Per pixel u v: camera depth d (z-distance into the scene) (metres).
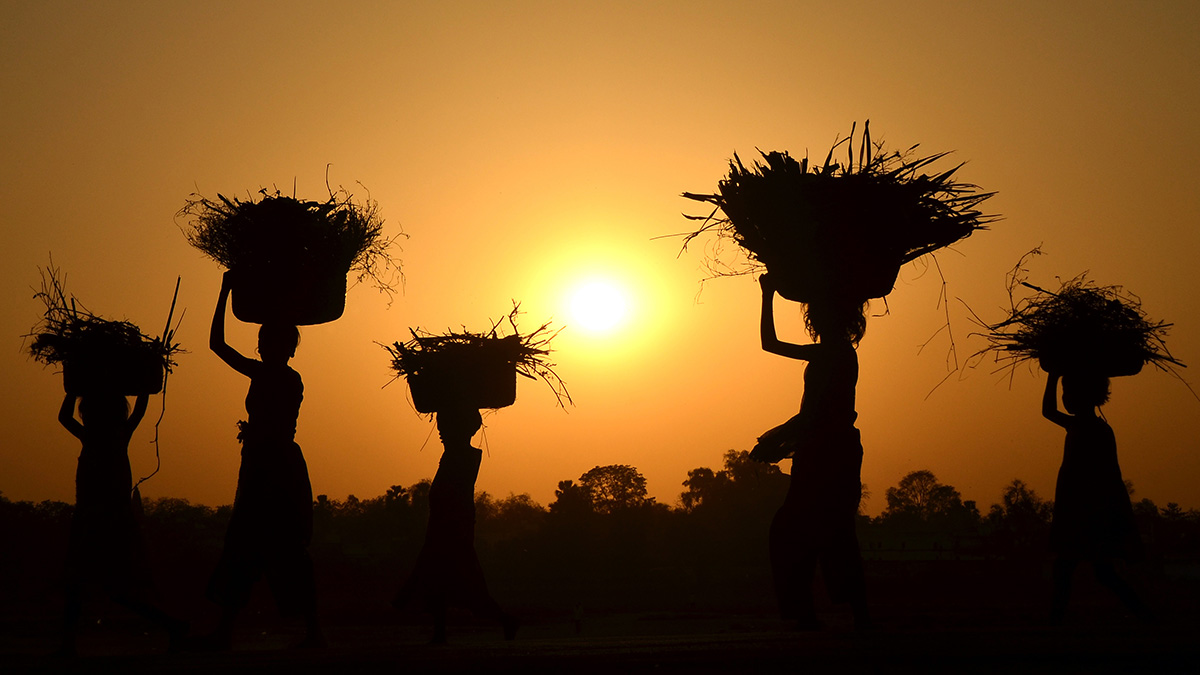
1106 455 9.02
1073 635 3.97
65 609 8.38
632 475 107.62
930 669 3.57
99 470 8.53
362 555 46.97
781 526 7.14
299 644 7.78
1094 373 8.99
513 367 9.77
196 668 3.56
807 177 7.25
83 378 8.48
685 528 82.38
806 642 3.86
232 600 7.71
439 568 9.41
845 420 7.10
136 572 8.51
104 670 3.57
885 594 30.17
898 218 6.98
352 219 8.27
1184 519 25.52
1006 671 3.55
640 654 3.62
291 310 8.01
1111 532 8.88
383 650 3.95
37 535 28.45
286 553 7.77
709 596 56.22
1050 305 9.16
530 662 3.55
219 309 7.99
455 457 9.59
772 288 7.34
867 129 7.45
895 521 67.00
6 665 3.72
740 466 84.81
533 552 76.19
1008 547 32.53
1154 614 8.93
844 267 7.07
